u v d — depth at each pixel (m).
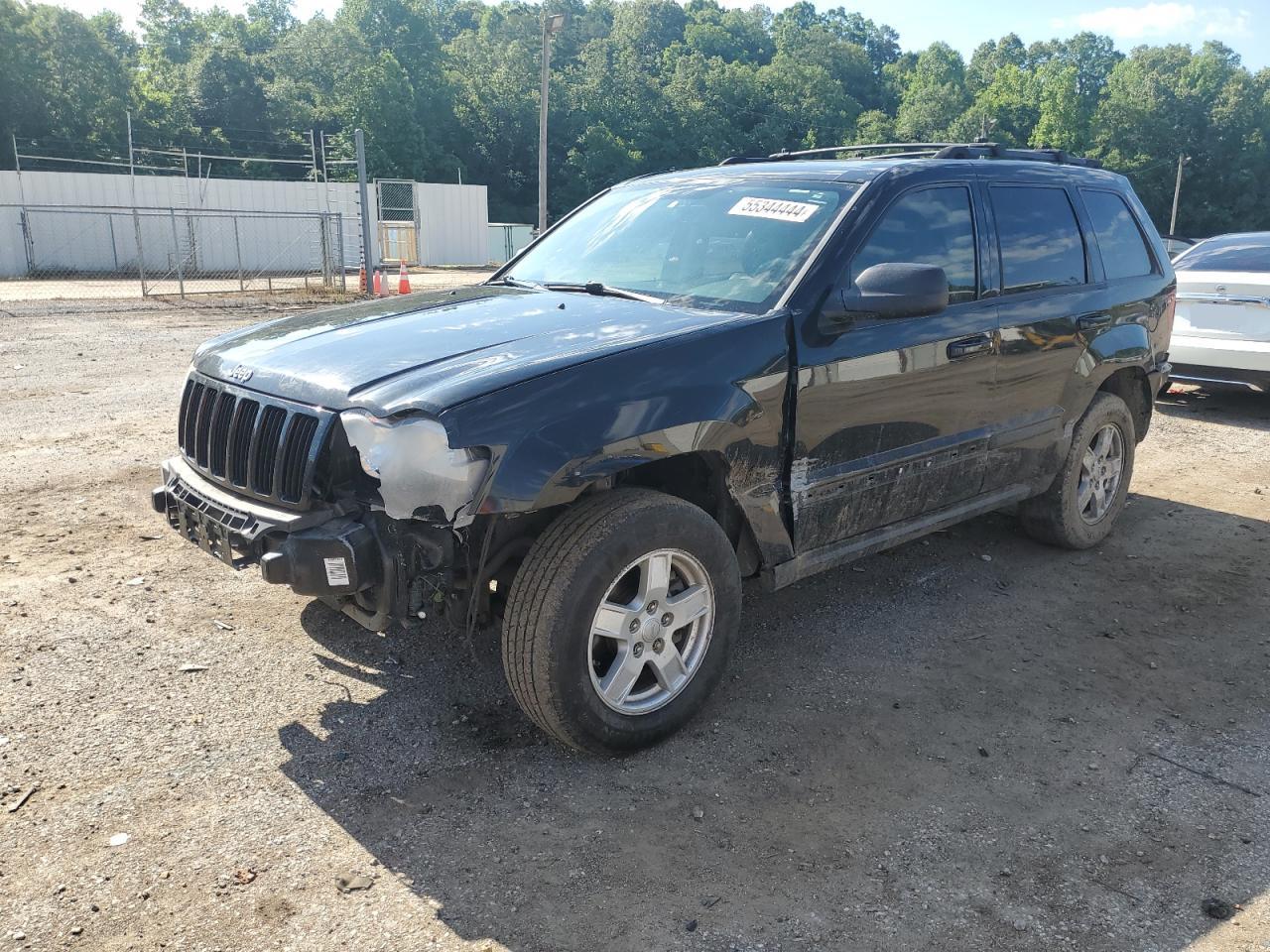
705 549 3.44
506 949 2.52
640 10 132.00
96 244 31.45
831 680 4.04
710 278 3.96
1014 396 4.64
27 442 7.41
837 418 3.82
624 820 3.07
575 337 3.38
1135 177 92.88
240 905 2.64
